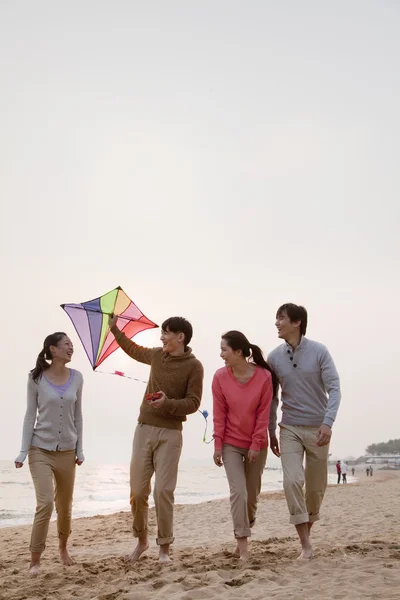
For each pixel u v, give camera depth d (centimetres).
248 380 463
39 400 490
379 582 366
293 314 461
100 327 520
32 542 469
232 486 459
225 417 471
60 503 505
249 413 461
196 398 471
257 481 467
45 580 441
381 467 12300
